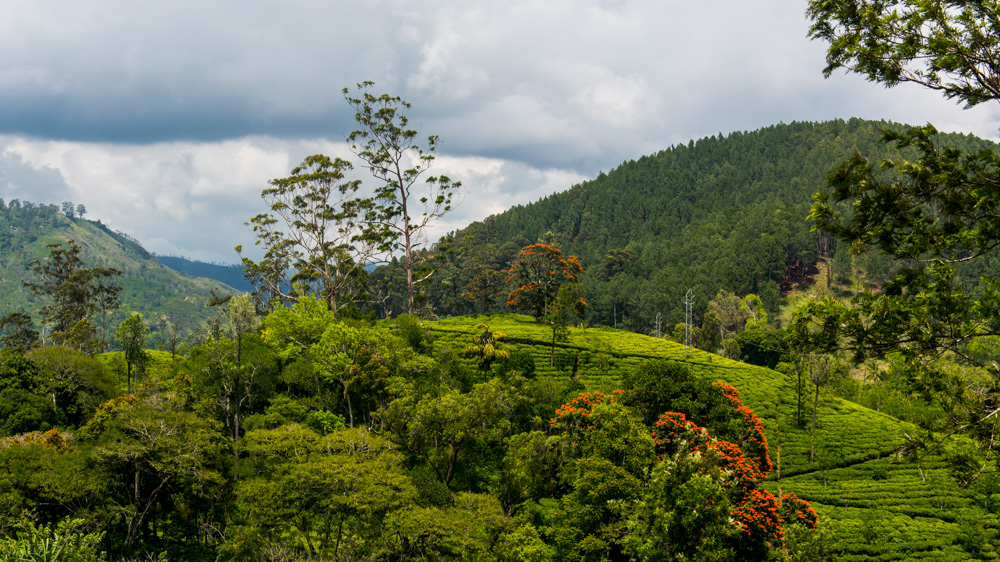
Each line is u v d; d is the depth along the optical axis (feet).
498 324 382.63
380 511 116.88
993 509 179.01
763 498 111.55
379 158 290.97
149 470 125.49
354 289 337.93
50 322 357.82
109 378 191.62
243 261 300.61
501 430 157.07
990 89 49.16
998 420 49.62
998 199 47.11
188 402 158.20
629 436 127.13
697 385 146.20
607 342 346.33
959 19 49.57
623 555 118.01
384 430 153.38
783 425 243.60
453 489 149.79
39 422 159.02
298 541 122.62
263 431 133.69
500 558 115.96
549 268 417.49
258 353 182.70
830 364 231.50
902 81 53.06
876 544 159.12
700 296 617.21
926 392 53.06
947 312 50.08
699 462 86.12
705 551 82.02
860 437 233.35
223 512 131.64
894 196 50.11
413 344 226.99
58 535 86.69
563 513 122.72
